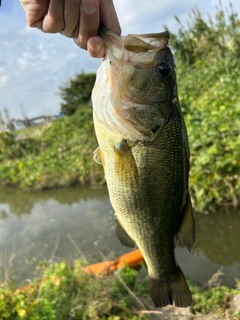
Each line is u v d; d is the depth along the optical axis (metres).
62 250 0.95
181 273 0.35
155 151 0.31
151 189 0.31
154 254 0.33
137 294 0.60
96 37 0.29
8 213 1.44
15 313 0.50
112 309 0.56
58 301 0.53
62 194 1.62
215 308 0.57
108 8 0.31
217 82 1.70
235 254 0.76
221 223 0.90
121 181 0.31
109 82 0.30
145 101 0.30
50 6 0.28
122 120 0.30
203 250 0.81
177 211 0.33
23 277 0.79
